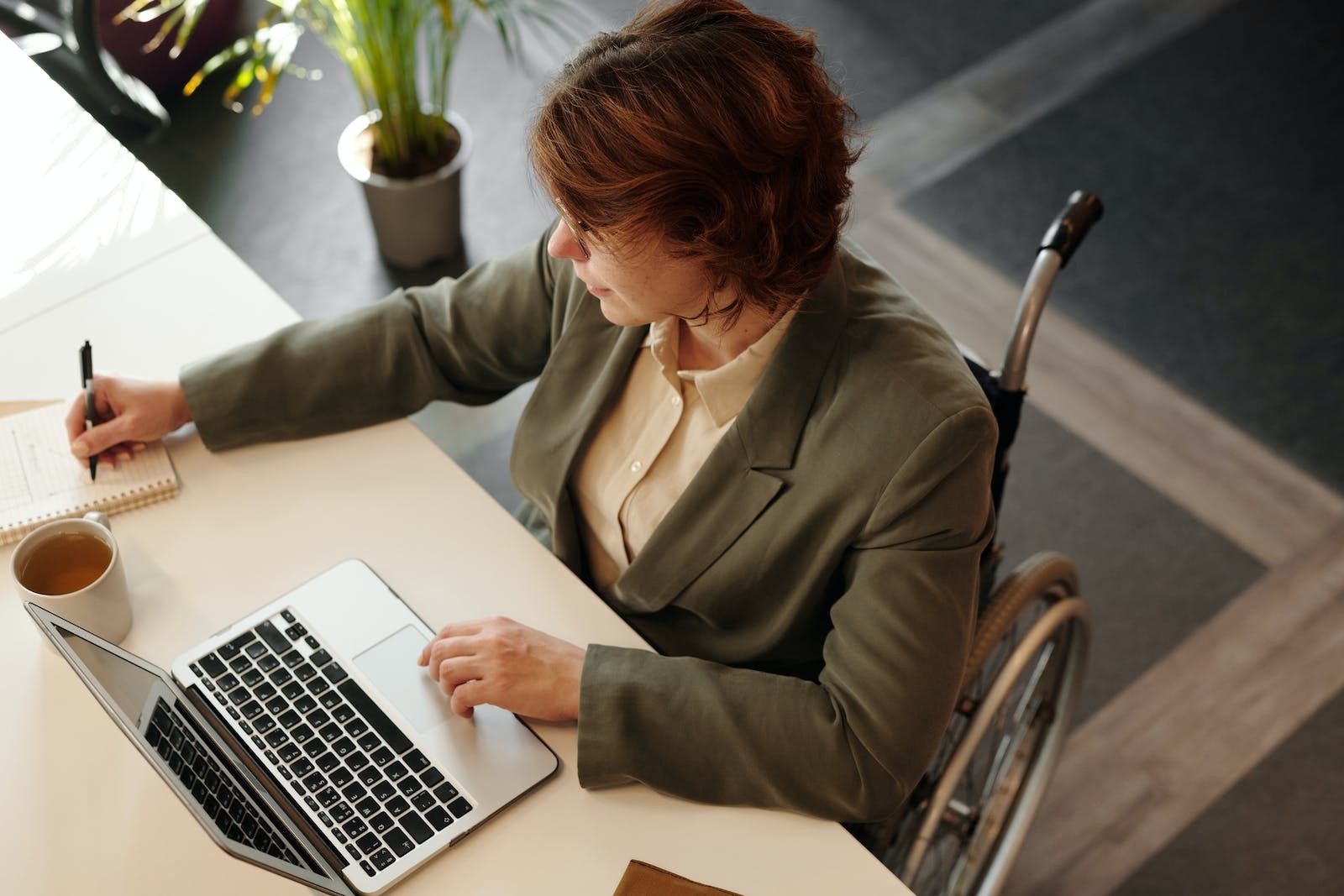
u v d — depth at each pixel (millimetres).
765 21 889
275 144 2625
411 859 953
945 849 1685
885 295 1086
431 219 2314
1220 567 2105
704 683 1025
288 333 1252
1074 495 2182
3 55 1558
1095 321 2422
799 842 990
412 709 1041
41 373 1263
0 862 948
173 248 1385
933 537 1008
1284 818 1850
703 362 1104
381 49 2098
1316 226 2604
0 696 1039
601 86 863
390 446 1247
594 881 958
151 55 2625
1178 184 2660
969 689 1592
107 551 1092
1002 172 2662
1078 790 1869
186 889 941
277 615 1093
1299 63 2910
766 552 1077
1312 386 2346
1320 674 1988
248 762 1002
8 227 1388
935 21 2953
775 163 863
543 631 1091
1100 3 3025
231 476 1209
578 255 976
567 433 1177
